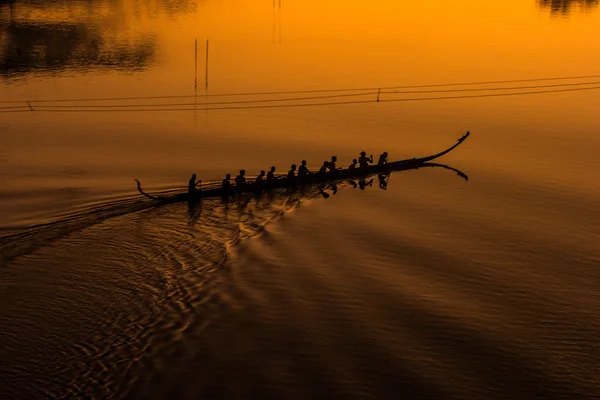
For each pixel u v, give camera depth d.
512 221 130.75
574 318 99.31
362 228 125.44
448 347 91.25
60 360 85.12
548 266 114.12
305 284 105.19
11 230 116.69
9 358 85.31
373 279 107.62
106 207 127.06
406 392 82.31
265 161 156.00
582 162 161.88
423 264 113.19
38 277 103.19
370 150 166.25
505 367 87.62
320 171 143.62
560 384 84.75
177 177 143.88
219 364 85.94
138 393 80.00
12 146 160.00
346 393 81.81
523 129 184.50
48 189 134.75
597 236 125.25
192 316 95.31
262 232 121.38
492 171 155.75
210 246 115.00
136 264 107.88
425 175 152.62
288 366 86.38
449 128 183.62
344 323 95.81
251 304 99.06
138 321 93.69
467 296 104.00
